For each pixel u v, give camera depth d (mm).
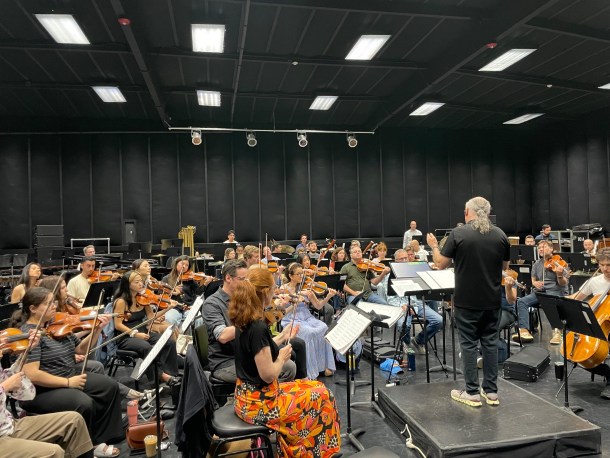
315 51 7867
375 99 10500
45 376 2939
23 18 6445
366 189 13391
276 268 7117
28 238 11195
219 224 12531
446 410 3326
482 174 14023
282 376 3480
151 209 12094
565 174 13039
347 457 2514
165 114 10492
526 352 4898
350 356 4367
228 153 12602
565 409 3584
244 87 9664
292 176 12984
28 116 11156
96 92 9453
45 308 3008
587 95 10625
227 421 2559
